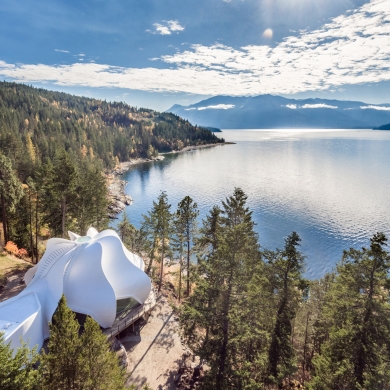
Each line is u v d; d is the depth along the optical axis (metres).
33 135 128.50
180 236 35.66
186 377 21.69
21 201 39.38
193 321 22.06
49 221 37.12
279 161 170.25
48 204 36.81
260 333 18.06
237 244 17.89
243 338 16.97
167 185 112.75
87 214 40.00
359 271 17.11
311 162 163.12
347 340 16.97
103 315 24.08
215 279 20.28
